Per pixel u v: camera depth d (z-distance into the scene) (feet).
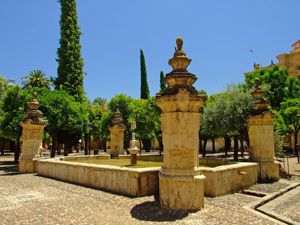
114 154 58.59
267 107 38.55
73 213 21.66
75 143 87.04
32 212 22.22
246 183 32.24
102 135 122.11
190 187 21.97
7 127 69.36
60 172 39.65
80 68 117.08
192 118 22.88
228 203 24.09
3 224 19.22
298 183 35.06
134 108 105.40
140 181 26.76
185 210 21.72
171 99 22.58
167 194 22.35
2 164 78.84
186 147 22.45
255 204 23.68
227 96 70.23
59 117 71.36
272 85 105.09
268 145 37.09
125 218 20.13
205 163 40.86
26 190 31.78
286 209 23.07
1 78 114.32
